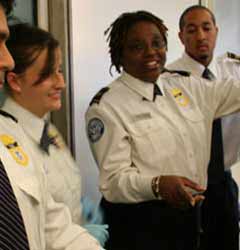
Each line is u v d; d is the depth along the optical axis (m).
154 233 1.65
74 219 1.43
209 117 1.87
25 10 1.86
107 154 1.63
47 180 1.21
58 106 1.33
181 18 2.43
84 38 2.07
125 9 2.29
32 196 1.01
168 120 1.73
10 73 1.24
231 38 3.44
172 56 2.69
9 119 1.14
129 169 1.62
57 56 1.30
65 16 1.96
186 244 1.71
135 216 1.65
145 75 1.73
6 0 0.90
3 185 0.92
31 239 0.99
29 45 1.25
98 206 1.71
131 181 1.58
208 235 2.16
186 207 1.61
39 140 1.30
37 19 1.90
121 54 1.75
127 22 1.72
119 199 1.62
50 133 1.43
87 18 2.08
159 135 1.68
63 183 1.36
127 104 1.70
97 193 2.14
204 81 1.94
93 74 2.12
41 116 1.32
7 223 0.88
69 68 1.99
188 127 1.76
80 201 1.50
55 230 1.13
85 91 2.08
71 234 1.14
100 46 2.15
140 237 1.64
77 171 1.50
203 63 2.36
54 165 1.34
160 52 1.72
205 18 2.35
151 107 1.73
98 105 1.70
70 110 2.01
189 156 1.72
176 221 1.67
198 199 1.57
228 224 2.19
